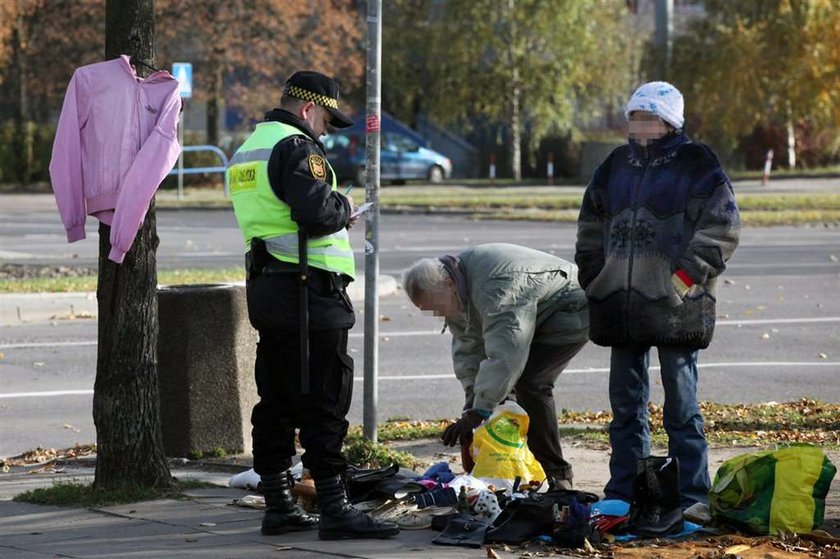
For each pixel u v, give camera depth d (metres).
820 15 95.81
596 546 14.85
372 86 20.42
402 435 23.56
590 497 16.80
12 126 114.56
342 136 113.44
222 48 105.69
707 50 102.75
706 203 16.09
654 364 31.70
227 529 16.44
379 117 20.55
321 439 15.73
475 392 17.16
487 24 117.44
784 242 63.94
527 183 113.75
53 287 44.03
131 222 17.72
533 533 15.15
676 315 16.27
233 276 46.31
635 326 16.38
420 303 17.67
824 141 119.00
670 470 15.61
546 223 75.69
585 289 16.94
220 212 85.31
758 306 42.09
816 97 97.12
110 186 17.84
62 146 17.95
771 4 99.06
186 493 18.84
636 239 16.38
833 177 108.38
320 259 15.67
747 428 23.66
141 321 18.66
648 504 15.62
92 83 17.94
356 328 37.97
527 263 17.56
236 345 22.31
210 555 14.84
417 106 129.75
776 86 98.81
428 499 16.75
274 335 15.85
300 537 15.92
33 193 106.12
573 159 124.62
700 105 103.62
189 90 81.06
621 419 16.92
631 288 16.38
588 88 123.56
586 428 23.89
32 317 40.66
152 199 18.55
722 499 15.76
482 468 17.88
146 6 18.39
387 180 114.56
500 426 17.95
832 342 35.16
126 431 18.70
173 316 21.97
